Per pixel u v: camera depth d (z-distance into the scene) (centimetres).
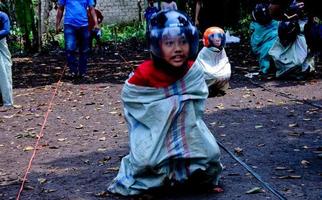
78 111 994
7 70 1059
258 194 526
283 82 1180
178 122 508
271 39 1280
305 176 573
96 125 877
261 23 1293
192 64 511
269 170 598
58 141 786
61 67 1672
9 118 959
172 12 507
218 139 745
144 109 505
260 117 867
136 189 525
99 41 2130
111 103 1055
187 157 510
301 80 1192
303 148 684
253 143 716
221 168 534
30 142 788
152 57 506
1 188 587
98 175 614
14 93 1224
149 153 502
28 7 2083
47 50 2161
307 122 822
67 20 1347
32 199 548
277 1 1204
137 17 3266
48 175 625
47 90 1238
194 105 514
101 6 3222
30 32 2208
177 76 505
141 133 513
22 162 688
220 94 1062
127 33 2736
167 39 491
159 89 505
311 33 647
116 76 1429
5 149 757
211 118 877
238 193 530
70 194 555
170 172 518
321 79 1187
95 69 1588
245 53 1744
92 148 737
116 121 897
